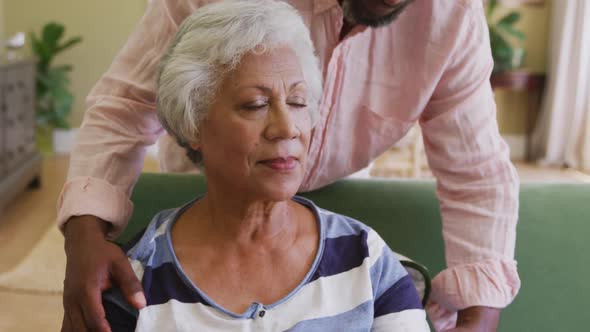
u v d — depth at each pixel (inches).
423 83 58.5
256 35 43.8
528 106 274.1
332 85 58.6
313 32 56.2
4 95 180.9
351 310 47.0
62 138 265.1
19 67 196.1
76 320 45.2
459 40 57.0
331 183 69.2
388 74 59.3
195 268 47.1
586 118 247.6
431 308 61.6
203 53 44.6
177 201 68.3
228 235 47.3
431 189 69.9
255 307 45.6
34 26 265.9
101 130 56.5
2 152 177.9
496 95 273.6
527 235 68.7
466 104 59.1
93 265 46.0
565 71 252.7
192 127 46.3
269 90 44.2
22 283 134.5
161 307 45.6
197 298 45.7
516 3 267.1
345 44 57.2
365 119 61.6
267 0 46.0
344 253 49.0
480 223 59.0
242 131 44.1
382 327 48.3
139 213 67.9
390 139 62.8
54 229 167.0
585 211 70.2
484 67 58.8
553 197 70.6
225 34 43.9
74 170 55.2
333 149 62.8
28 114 205.6
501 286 57.6
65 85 270.1
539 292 67.9
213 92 44.9
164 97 46.3
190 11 54.1
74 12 266.2
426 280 58.4
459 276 58.0
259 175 44.7
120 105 56.6
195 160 50.0
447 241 60.6
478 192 59.6
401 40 58.1
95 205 52.2
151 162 225.6
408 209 68.9
